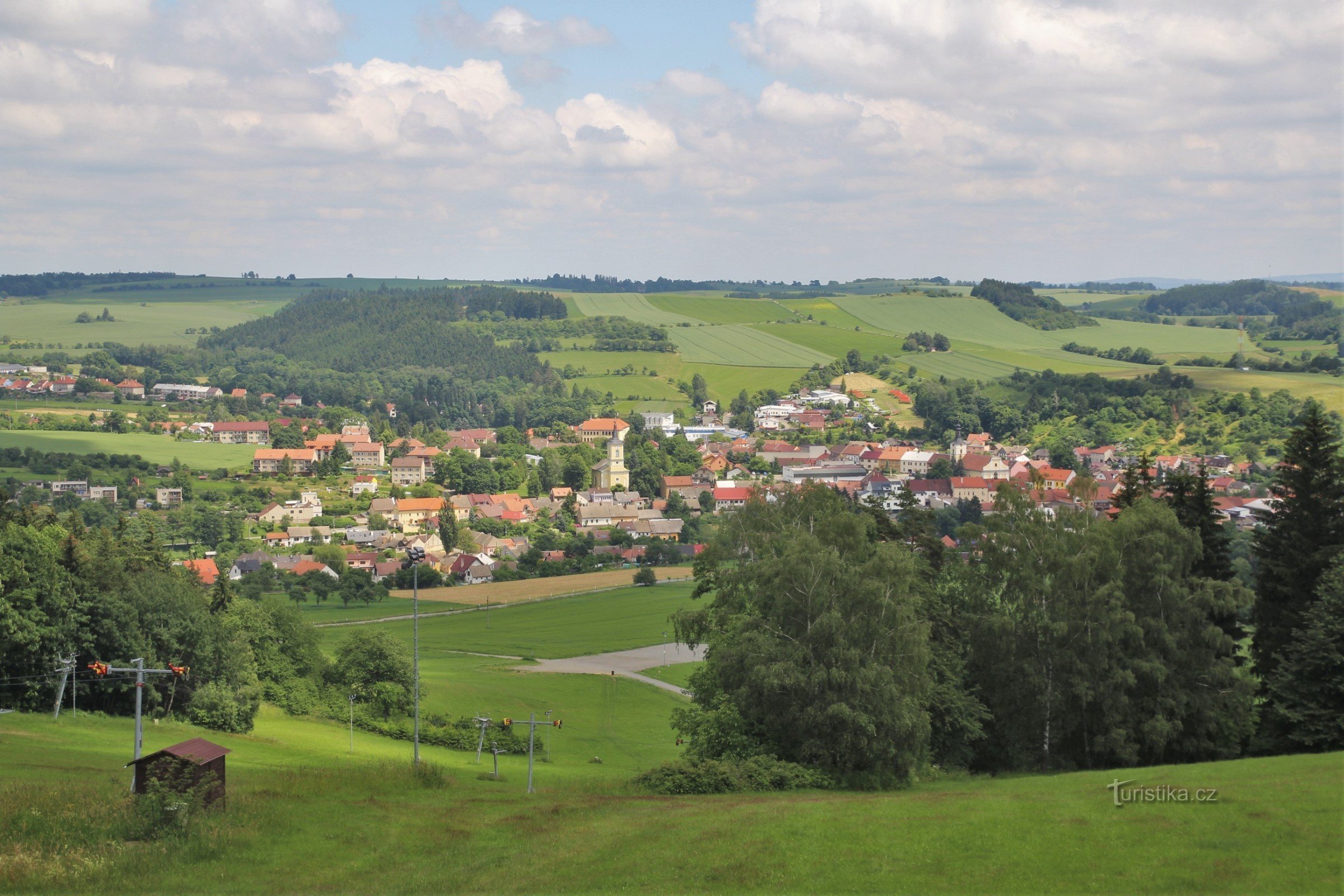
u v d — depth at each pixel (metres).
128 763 61.88
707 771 69.19
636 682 136.12
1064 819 50.72
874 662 71.56
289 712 107.00
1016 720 79.94
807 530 91.69
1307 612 73.38
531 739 71.69
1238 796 51.31
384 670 113.06
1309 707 69.88
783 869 47.50
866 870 46.78
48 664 87.56
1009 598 80.88
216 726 91.81
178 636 96.00
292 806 60.03
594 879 48.00
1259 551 84.50
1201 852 45.09
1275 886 41.31
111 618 91.75
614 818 58.50
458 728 103.12
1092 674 77.00
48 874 47.66
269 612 115.94
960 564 88.06
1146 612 78.94
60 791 56.75
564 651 158.25
